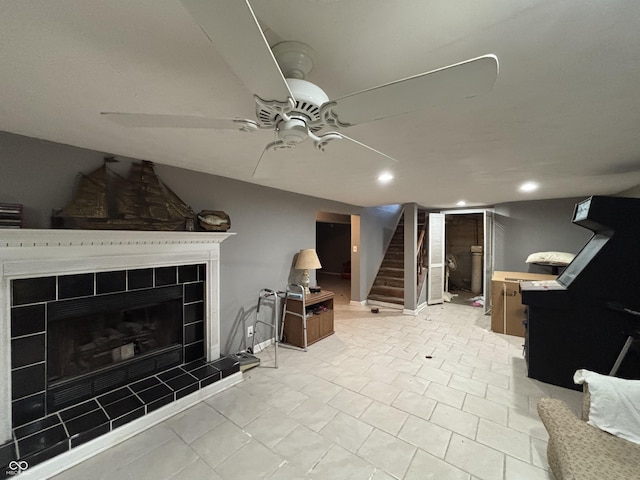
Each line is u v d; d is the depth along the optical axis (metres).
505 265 5.17
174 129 1.81
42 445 1.76
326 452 1.93
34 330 2.00
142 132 1.87
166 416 2.28
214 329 3.01
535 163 2.52
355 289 5.98
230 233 3.03
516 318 4.17
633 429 1.50
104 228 2.26
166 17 0.88
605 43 0.96
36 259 1.94
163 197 2.62
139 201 2.47
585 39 0.95
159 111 1.55
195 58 1.09
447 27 0.92
